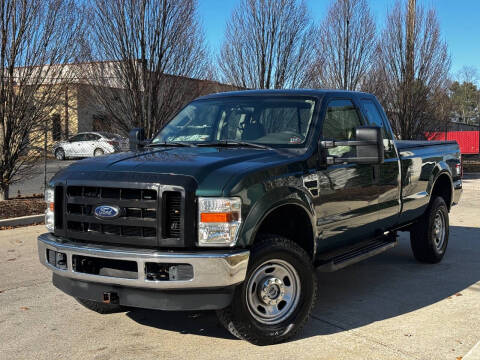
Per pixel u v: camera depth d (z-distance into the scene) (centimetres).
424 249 679
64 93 1129
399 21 1891
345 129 520
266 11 1478
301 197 427
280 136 480
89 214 397
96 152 2238
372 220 543
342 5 1766
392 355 397
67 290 413
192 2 1193
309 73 1542
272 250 404
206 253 365
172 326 462
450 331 449
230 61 1516
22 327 460
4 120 1088
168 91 1193
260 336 404
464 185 1806
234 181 378
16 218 953
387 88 1917
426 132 2059
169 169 388
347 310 505
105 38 1141
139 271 369
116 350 409
